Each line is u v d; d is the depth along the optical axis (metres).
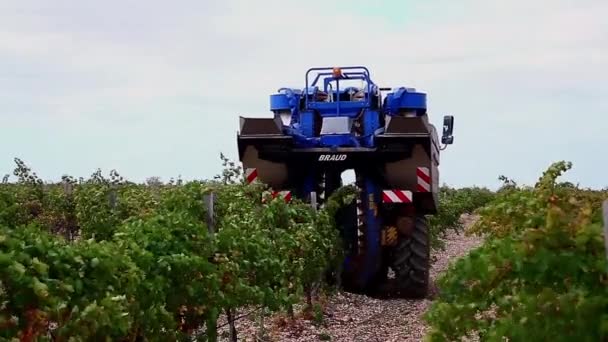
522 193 6.42
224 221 8.77
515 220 6.17
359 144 13.45
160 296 6.21
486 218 6.77
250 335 10.50
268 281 8.34
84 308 4.95
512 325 4.55
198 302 6.93
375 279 14.29
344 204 13.67
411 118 12.69
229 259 7.62
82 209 12.96
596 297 4.27
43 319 4.49
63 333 4.75
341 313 12.20
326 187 13.88
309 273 11.25
